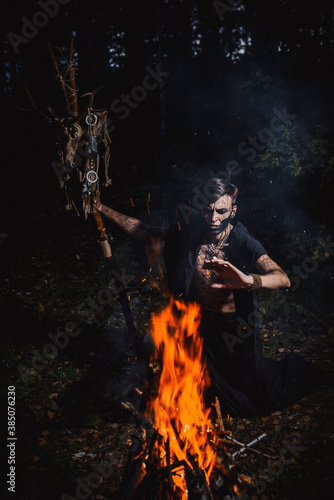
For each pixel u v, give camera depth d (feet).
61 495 9.08
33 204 30.14
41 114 8.61
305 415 11.42
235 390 10.45
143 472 8.36
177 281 10.32
